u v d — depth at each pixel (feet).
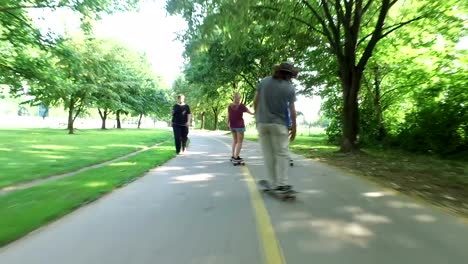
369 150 61.93
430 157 50.01
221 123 286.66
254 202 20.43
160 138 91.86
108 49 142.61
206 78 101.96
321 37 66.18
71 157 45.19
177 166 36.01
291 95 21.70
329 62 77.25
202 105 234.17
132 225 16.25
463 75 55.72
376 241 13.96
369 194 22.33
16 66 75.25
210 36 44.45
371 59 74.69
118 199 21.42
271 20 53.11
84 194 22.03
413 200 20.70
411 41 68.08
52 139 79.20
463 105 51.47
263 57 88.79
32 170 33.86
